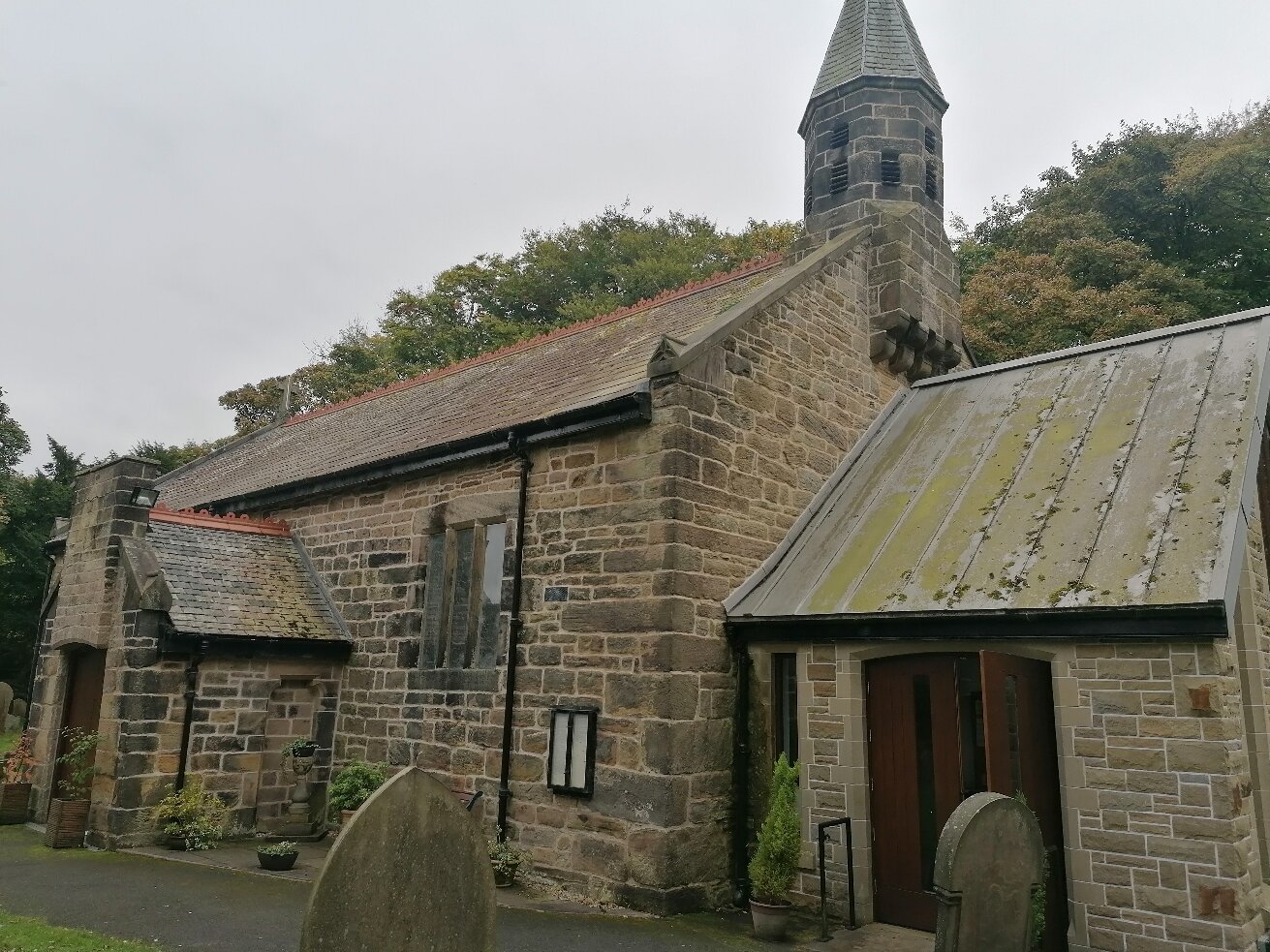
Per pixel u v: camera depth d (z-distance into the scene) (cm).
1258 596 883
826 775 901
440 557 1178
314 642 1230
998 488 973
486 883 526
